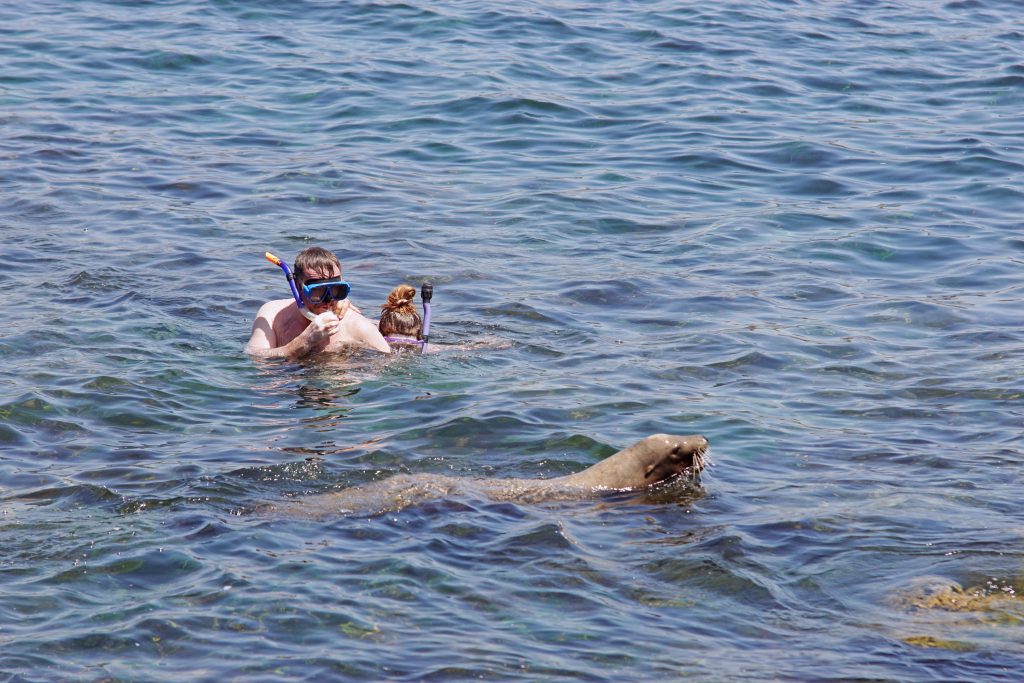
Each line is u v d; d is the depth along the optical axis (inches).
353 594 573.9
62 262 1148.5
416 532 639.1
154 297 1067.9
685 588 587.5
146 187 1413.6
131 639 533.3
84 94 1786.4
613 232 1306.6
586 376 908.6
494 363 940.0
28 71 1877.5
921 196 1437.0
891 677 511.8
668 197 1433.3
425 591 579.2
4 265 1131.3
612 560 614.2
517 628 548.7
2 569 591.5
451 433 790.5
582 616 560.1
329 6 2332.7
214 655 521.7
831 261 1214.3
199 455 744.3
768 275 1168.8
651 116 1765.5
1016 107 1824.6
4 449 746.8
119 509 661.9
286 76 1911.9
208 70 1932.8
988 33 2303.2
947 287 1133.7
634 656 526.9
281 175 1480.1
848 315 1056.8
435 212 1360.7
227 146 1590.8
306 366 927.7
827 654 530.9
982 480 719.7
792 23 2345.0
